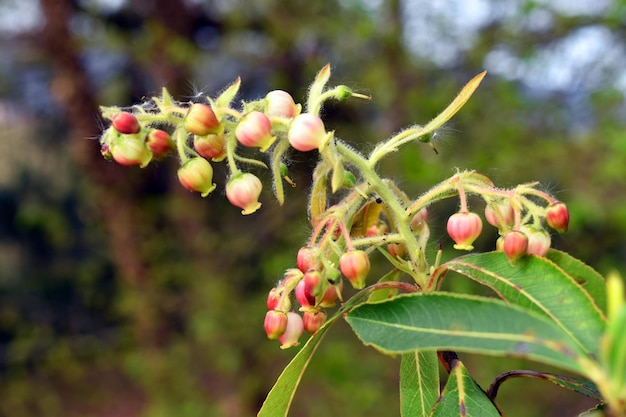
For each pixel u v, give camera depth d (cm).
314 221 164
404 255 172
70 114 811
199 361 843
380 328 129
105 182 832
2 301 980
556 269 142
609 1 742
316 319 163
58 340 968
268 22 817
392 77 785
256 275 849
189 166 159
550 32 764
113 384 998
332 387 830
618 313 90
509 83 775
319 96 160
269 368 855
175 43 765
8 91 945
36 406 958
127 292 878
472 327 117
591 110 780
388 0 779
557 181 747
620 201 724
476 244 678
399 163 720
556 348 102
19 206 1023
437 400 155
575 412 755
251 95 837
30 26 783
